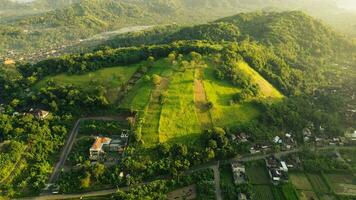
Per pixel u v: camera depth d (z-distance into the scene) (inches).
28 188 6235.2
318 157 7253.9
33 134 7249.0
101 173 6397.6
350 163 7160.4
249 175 6712.6
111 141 7229.3
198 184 6279.5
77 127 7829.7
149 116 7578.7
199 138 7190.0
